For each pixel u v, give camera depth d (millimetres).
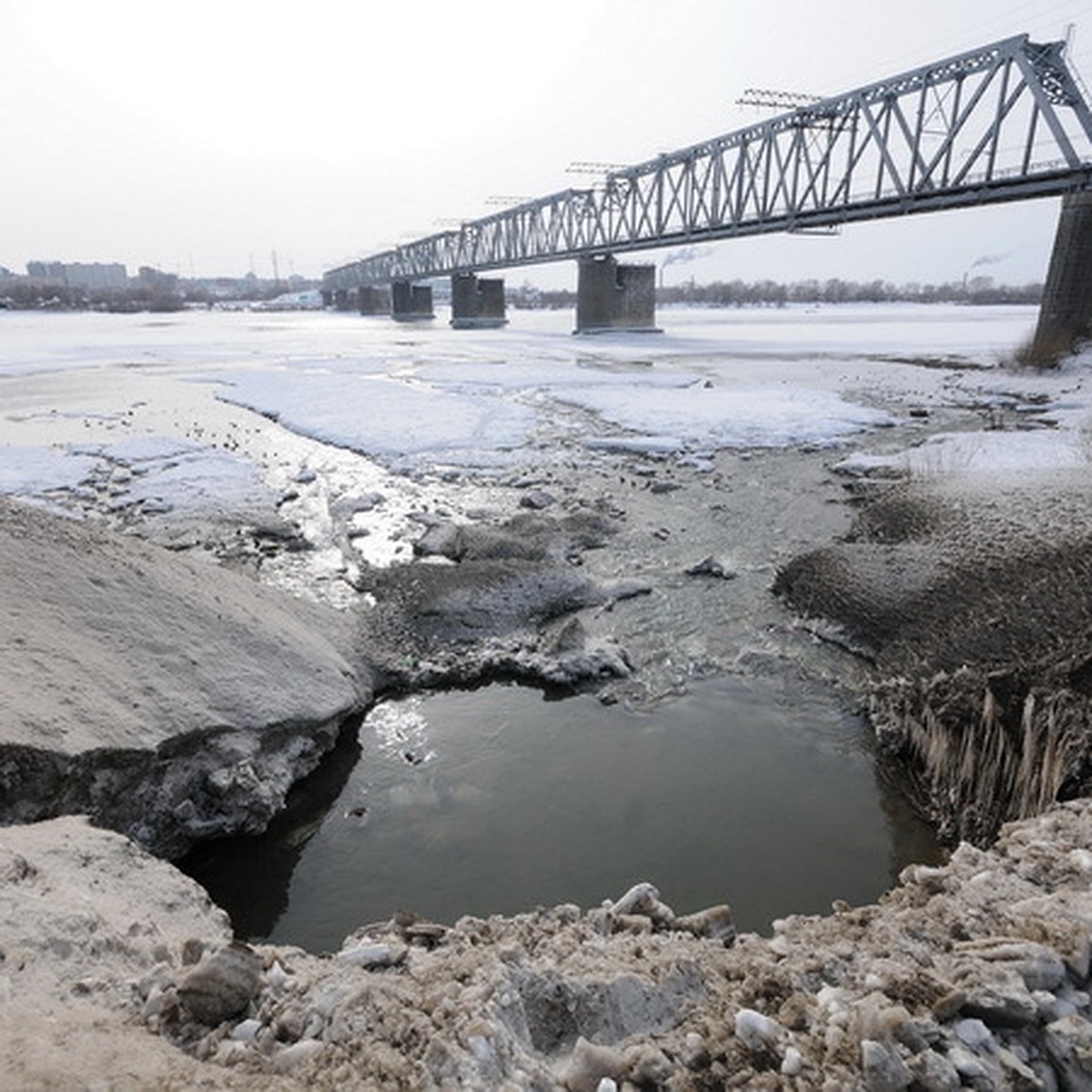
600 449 20078
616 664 8430
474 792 6512
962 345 49250
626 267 65625
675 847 5793
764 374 35281
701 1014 3135
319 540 13055
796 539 12938
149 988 3047
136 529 13047
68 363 41000
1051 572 8430
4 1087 2178
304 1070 2598
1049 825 4590
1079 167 27875
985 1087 2639
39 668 5602
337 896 5422
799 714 7695
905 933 3701
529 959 3461
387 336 68625
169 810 5730
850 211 38656
